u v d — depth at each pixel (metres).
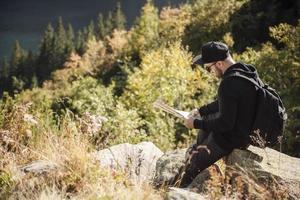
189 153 3.99
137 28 52.22
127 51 48.28
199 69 14.62
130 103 12.66
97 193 3.21
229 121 3.57
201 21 37.22
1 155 4.21
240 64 3.66
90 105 11.48
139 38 49.16
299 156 9.51
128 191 3.15
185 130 10.81
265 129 3.61
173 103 13.32
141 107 12.33
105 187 3.30
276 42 27.86
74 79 61.38
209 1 38.41
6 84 115.06
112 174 3.57
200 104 13.48
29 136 4.54
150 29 50.50
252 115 3.60
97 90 12.69
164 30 47.16
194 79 14.15
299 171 3.80
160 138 9.13
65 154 3.96
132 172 3.77
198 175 3.90
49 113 5.73
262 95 3.56
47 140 4.40
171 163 4.26
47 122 4.97
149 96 12.61
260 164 3.75
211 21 36.31
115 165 4.05
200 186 3.79
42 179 3.50
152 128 9.87
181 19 44.47
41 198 3.13
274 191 3.45
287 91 11.59
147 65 14.91
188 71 14.32
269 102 3.57
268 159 3.84
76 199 3.22
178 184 3.91
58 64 113.94
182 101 13.59
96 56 61.69
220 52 3.64
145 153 4.70
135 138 7.52
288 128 9.98
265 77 12.64
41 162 3.93
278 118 3.62
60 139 4.32
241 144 3.73
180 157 4.37
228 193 3.35
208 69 3.80
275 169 3.78
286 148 9.66
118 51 54.88
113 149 4.59
